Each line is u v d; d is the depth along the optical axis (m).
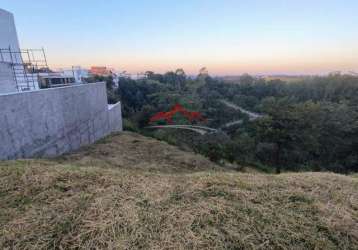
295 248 1.41
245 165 13.90
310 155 16.41
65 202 1.79
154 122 27.50
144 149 8.19
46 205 1.76
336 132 16.44
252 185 2.23
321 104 20.16
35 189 2.00
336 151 16.41
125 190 1.99
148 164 6.09
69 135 6.64
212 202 1.82
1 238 1.41
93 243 1.37
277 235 1.49
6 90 6.88
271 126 14.97
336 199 2.08
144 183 2.15
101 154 6.60
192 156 8.25
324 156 16.47
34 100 4.80
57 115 5.88
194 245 1.36
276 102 16.27
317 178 2.65
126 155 6.93
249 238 1.45
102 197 1.84
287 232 1.53
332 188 2.32
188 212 1.66
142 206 1.73
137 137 10.92
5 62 6.92
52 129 5.59
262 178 2.54
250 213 1.71
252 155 16.11
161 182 2.19
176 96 34.06
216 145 14.53
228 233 1.48
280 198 1.98
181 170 6.13
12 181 2.12
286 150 15.20
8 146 3.94
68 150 6.54
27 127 4.53
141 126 26.36
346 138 16.36
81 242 1.37
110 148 7.58
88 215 1.61
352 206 1.97
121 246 1.33
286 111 14.95
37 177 2.20
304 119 15.14
